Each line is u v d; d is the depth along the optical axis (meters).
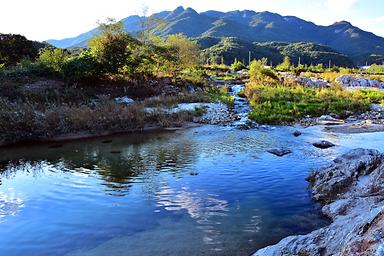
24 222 6.32
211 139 13.67
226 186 8.17
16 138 12.96
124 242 5.57
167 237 5.71
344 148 11.97
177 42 39.47
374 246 3.07
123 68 24.08
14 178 8.91
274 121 17.47
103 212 6.73
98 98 19.23
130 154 11.35
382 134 14.62
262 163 10.08
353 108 20.73
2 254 5.28
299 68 53.94
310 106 20.50
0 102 14.50
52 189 8.04
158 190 7.93
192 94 22.98
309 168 9.57
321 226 6.07
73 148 12.26
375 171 7.14
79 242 5.61
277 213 6.66
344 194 7.11
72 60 21.11
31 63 23.09
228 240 5.59
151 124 16.56
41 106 15.92
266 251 4.52
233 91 28.47
